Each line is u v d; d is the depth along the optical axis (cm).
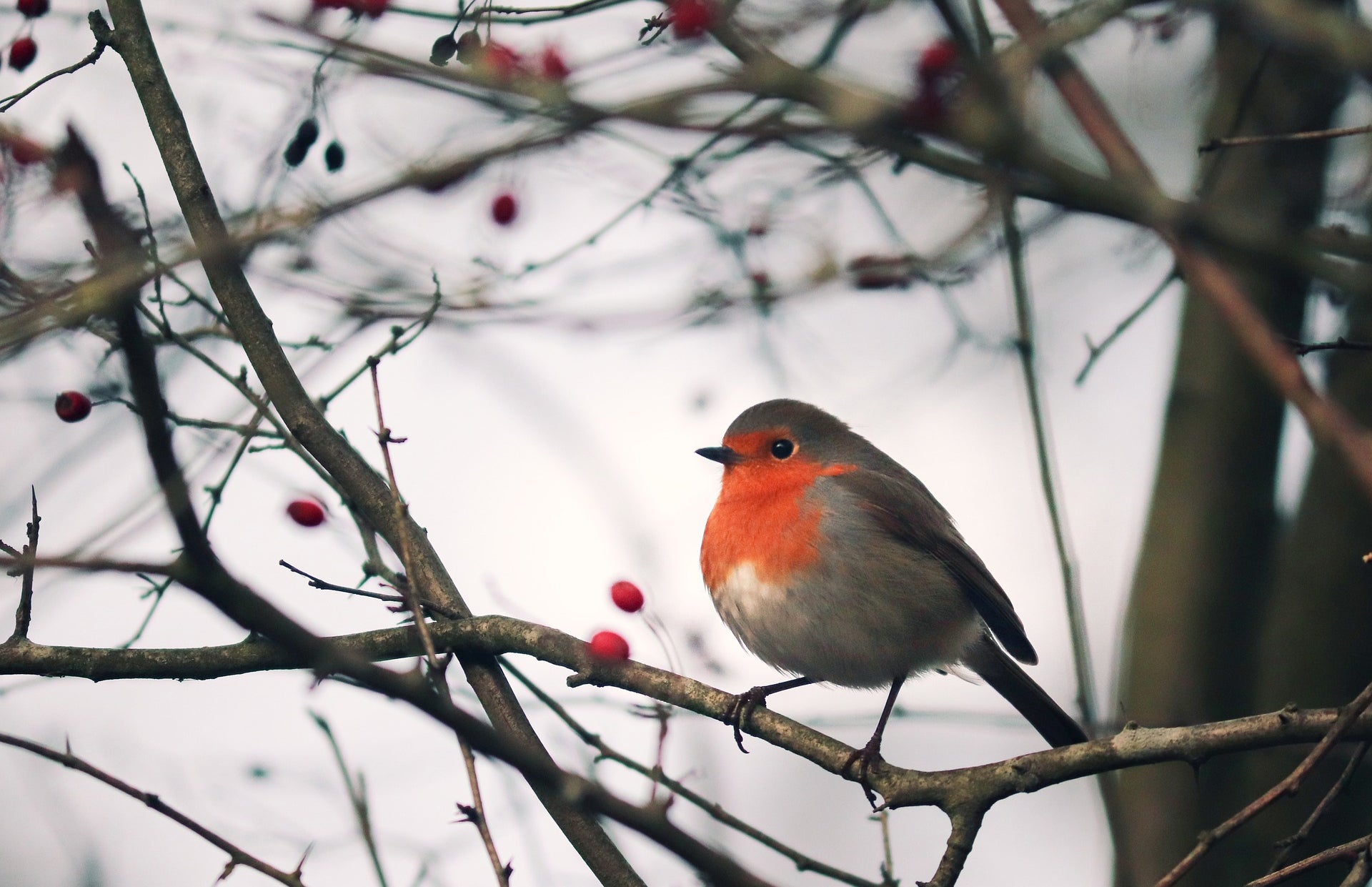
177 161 979
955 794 887
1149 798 1320
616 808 603
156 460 566
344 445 980
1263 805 742
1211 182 955
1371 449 585
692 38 827
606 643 948
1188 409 1373
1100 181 739
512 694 946
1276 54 1140
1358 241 823
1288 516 1381
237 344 1027
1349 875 737
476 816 751
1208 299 672
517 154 753
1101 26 742
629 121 738
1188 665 1323
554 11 884
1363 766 1279
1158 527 1374
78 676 912
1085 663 1075
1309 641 1312
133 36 999
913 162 834
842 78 809
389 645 962
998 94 742
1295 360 628
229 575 575
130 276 816
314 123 969
